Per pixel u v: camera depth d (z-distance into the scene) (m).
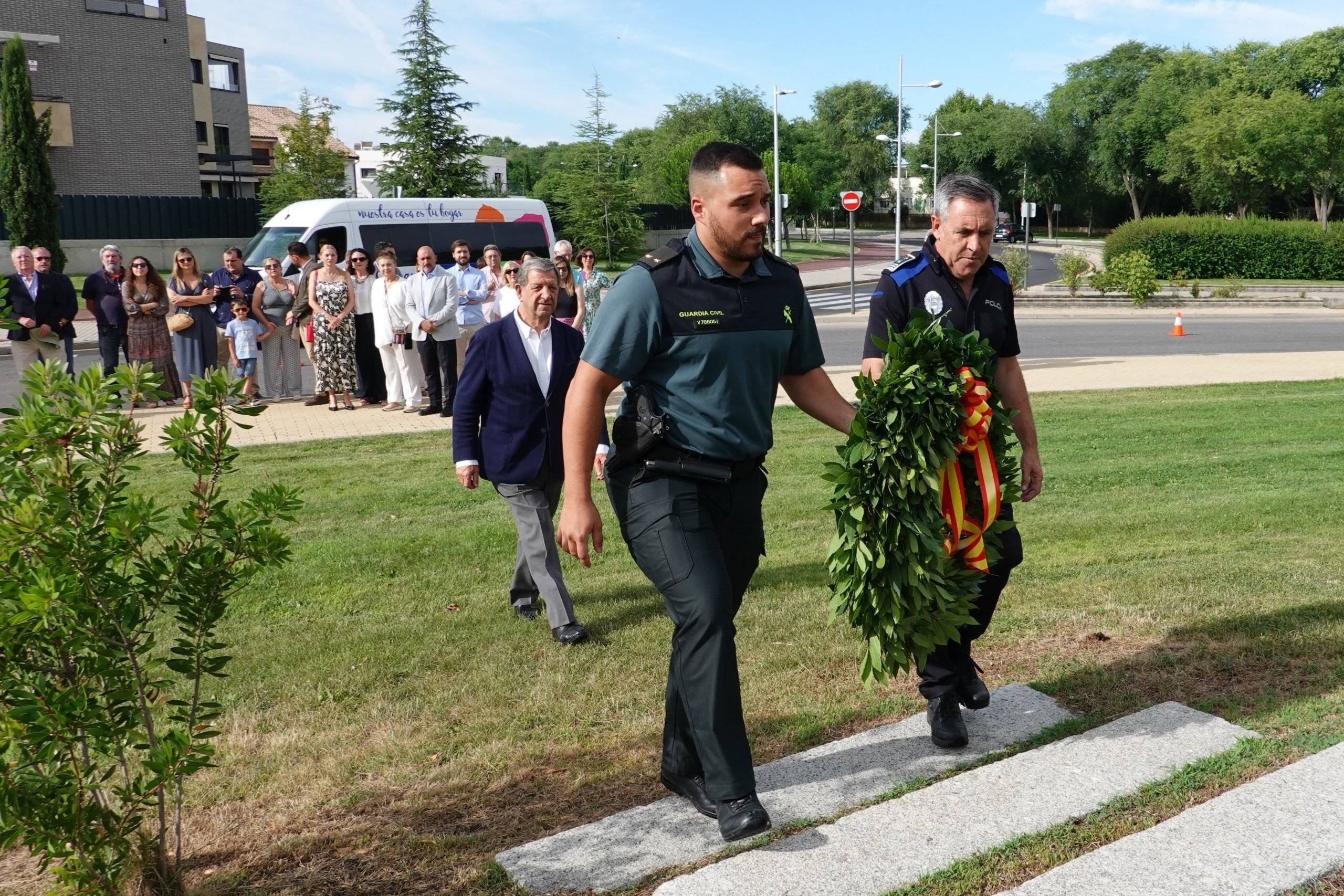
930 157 84.50
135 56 39.06
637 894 2.70
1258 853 2.65
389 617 5.09
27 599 2.14
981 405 3.06
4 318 2.90
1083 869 2.61
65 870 2.36
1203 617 4.44
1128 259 28.67
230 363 12.63
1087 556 5.70
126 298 11.75
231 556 2.65
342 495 7.88
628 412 2.96
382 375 12.51
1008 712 3.63
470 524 7.00
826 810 3.04
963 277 3.45
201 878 2.86
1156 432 9.96
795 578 5.49
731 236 2.79
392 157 35.50
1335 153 52.00
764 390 2.95
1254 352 18.11
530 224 17.92
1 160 28.33
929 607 3.12
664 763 3.10
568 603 4.74
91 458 2.49
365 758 3.57
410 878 2.83
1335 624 4.25
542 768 3.46
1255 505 6.77
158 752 2.35
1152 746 3.27
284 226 16.53
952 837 2.83
